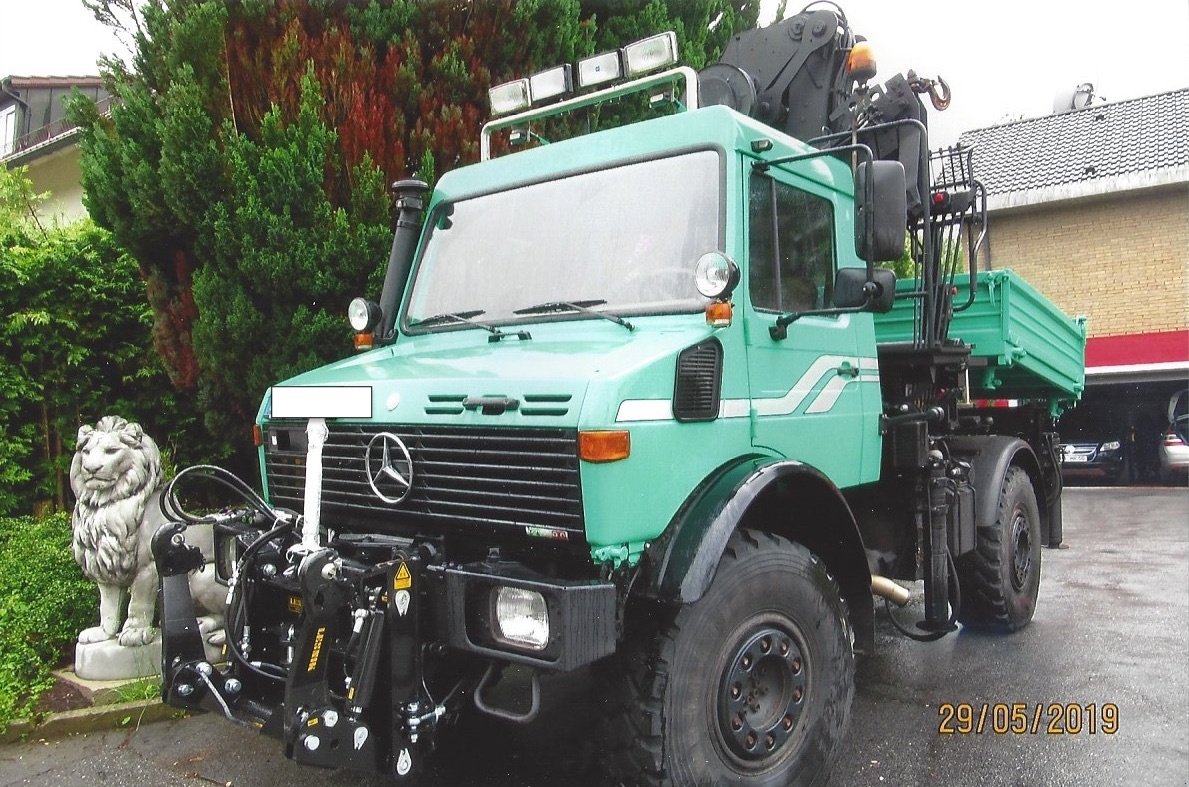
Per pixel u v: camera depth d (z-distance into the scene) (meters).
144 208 5.55
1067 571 8.07
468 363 3.35
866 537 4.84
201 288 5.51
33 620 5.00
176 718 4.43
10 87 16.91
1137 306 17.14
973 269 5.48
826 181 4.08
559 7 6.18
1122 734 4.21
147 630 4.69
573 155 3.96
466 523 3.04
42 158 14.82
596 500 2.76
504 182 4.14
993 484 5.48
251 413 6.06
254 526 3.63
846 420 4.05
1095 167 17.91
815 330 3.86
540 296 3.77
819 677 3.47
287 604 3.43
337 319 5.61
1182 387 16.34
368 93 5.76
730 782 3.14
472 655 2.97
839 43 5.21
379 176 5.60
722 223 3.42
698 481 3.15
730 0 7.59
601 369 2.89
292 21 5.65
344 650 2.89
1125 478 16.23
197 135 5.39
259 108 5.68
